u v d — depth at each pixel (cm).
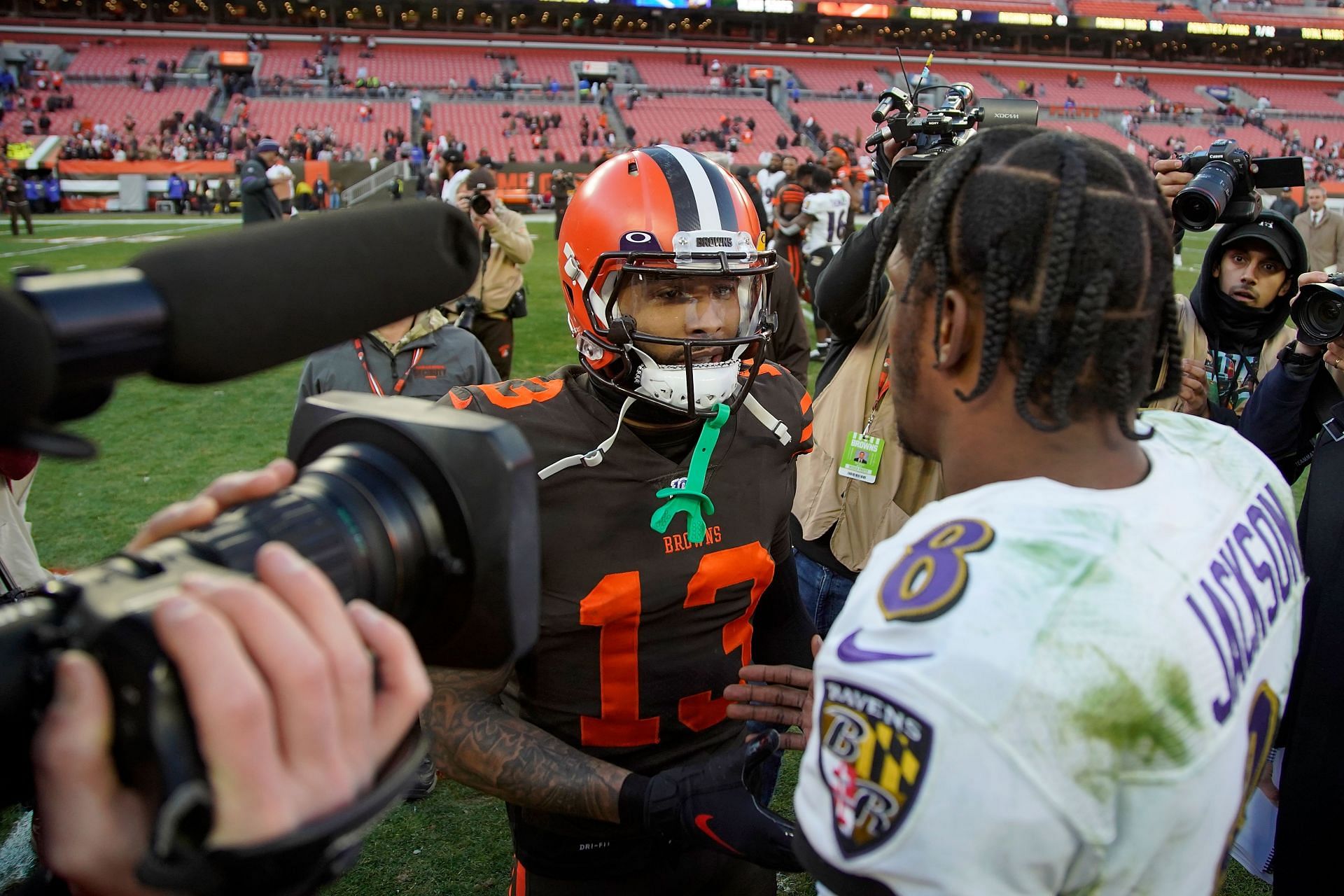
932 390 90
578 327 149
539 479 139
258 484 69
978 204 81
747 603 154
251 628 52
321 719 53
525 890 155
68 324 51
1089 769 68
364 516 70
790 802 284
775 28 4331
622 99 3769
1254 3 4647
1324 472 184
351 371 327
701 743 155
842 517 243
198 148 2919
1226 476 91
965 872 67
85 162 2639
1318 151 3897
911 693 69
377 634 59
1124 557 74
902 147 230
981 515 77
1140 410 105
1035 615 69
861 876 73
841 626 80
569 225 149
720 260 139
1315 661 168
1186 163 251
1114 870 71
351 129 3303
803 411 166
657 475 144
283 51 3847
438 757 138
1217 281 282
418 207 71
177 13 3881
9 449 51
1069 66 4375
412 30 4019
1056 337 78
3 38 3616
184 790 49
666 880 150
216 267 58
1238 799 78
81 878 52
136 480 528
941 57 4300
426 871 255
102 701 51
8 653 54
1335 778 163
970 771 67
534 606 75
